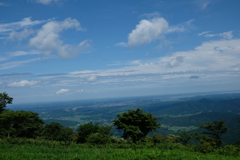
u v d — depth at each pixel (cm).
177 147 1786
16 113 2609
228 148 1673
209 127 2558
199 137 2427
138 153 1218
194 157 1167
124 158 1072
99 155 1186
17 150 1623
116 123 2319
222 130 2520
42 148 1756
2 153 1330
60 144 2109
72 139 2892
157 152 1207
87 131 2655
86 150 1619
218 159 1207
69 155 1298
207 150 1658
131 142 2097
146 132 2361
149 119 2280
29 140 2111
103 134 2525
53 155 1343
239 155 1469
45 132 2809
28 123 2730
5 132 2516
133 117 2284
